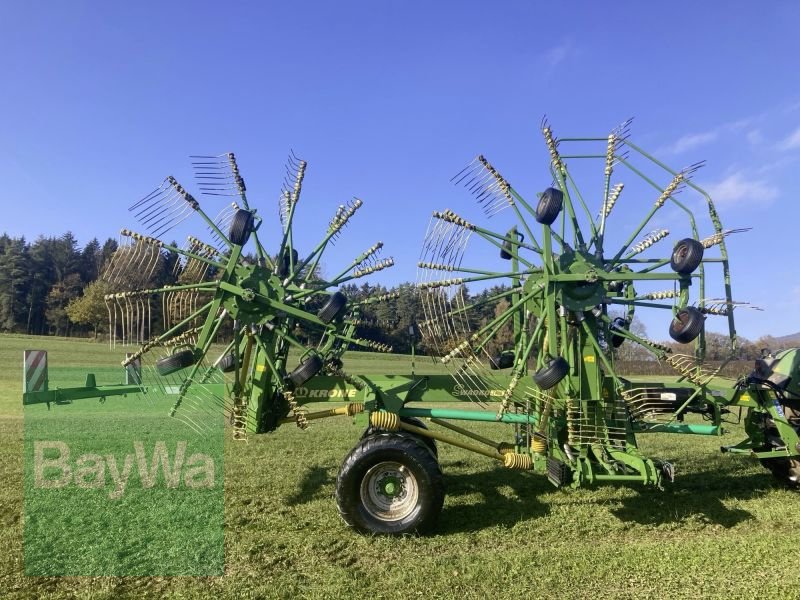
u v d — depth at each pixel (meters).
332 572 4.23
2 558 4.39
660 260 5.83
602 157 6.15
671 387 6.33
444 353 5.70
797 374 6.18
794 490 6.63
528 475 7.15
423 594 3.89
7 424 9.75
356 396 5.89
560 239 5.47
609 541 4.99
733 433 10.76
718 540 4.92
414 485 5.05
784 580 4.08
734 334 5.82
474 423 11.62
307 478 6.79
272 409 5.90
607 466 5.35
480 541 4.95
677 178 5.81
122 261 5.70
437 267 5.81
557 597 3.86
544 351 5.54
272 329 5.53
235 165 6.28
